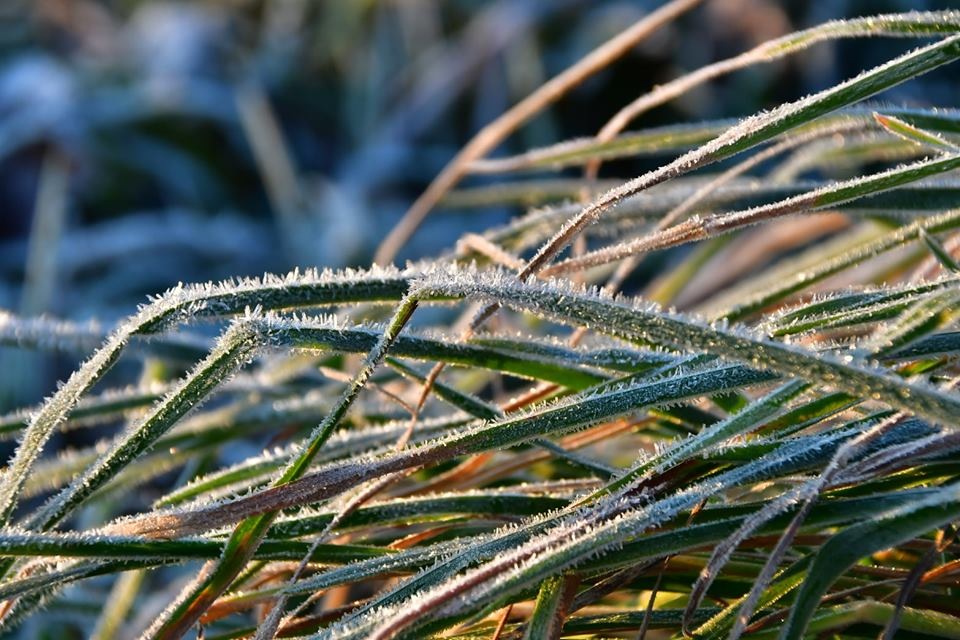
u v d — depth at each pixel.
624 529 0.46
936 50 0.49
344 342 0.49
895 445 0.48
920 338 0.47
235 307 0.50
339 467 0.49
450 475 0.56
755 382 0.49
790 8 1.23
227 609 0.52
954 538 0.51
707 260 0.74
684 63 1.27
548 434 0.49
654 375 0.51
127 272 1.22
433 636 0.50
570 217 0.60
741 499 0.53
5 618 0.51
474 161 0.72
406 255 1.23
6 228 1.30
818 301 0.51
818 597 0.46
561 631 0.49
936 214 0.55
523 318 0.78
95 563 0.49
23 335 0.61
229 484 0.56
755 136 0.49
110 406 0.59
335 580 0.50
